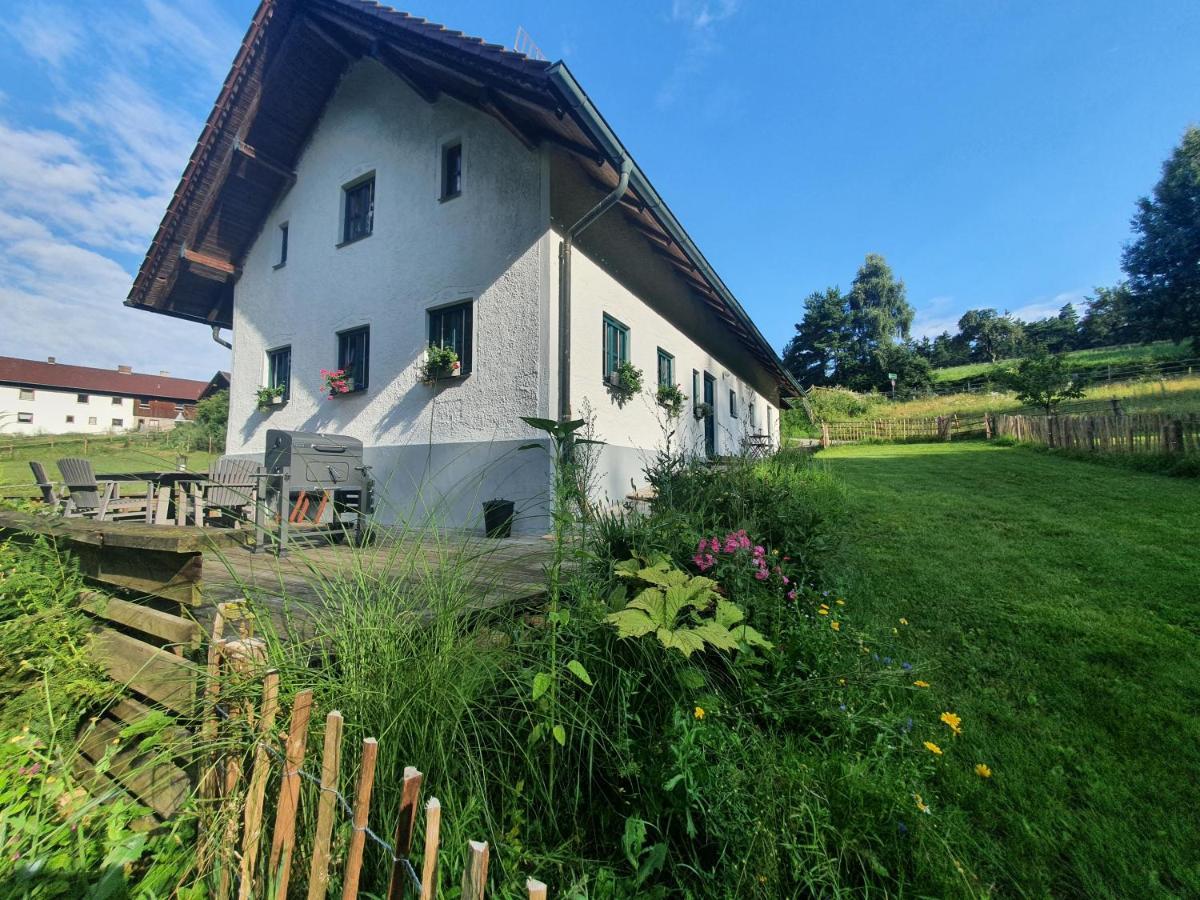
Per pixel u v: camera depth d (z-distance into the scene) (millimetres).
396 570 2076
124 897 1404
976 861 1670
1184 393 18562
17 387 37781
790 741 1963
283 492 4090
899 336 50250
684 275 9516
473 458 6605
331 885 1356
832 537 3705
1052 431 11805
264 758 1328
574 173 6820
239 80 7914
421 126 7574
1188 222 30594
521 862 1527
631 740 1748
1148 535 4594
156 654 1851
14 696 1832
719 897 1475
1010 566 4035
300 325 8906
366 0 6555
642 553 2695
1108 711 2344
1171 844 1693
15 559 2172
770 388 19000
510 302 6496
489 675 1763
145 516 5941
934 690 2566
